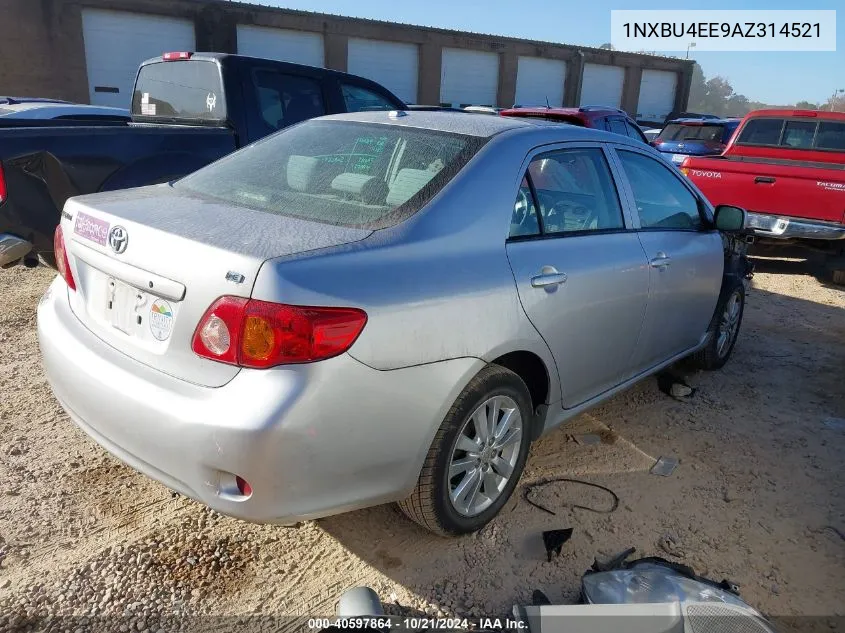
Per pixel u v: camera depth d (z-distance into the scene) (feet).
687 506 9.93
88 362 7.59
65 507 9.11
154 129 15.56
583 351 9.89
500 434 8.75
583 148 10.45
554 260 9.12
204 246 6.73
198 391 6.63
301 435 6.44
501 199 8.64
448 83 78.74
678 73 99.86
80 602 7.54
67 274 8.68
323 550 8.60
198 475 6.61
